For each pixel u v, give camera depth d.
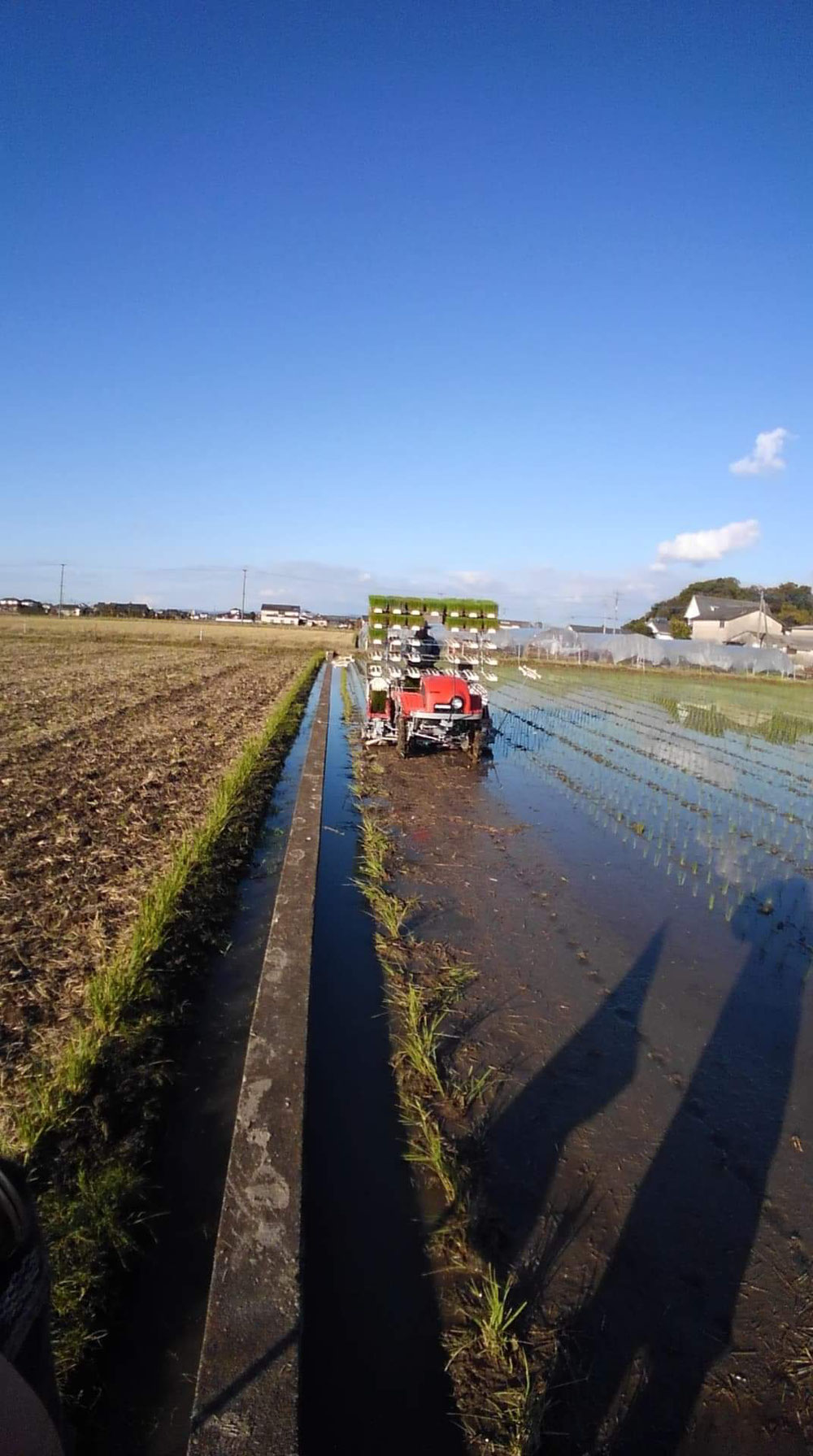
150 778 10.09
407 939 5.86
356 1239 2.97
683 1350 2.59
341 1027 4.58
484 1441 2.27
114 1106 3.60
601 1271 2.89
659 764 13.97
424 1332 2.61
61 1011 4.35
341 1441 2.25
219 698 20.03
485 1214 3.13
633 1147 3.59
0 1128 3.37
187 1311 2.69
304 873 6.55
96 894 6.05
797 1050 4.54
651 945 5.99
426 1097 3.88
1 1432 1.08
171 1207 3.14
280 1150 3.13
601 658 42.72
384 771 12.41
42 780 9.68
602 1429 2.32
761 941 6.18
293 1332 2.34
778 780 13.07
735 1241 3.06
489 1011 4.82
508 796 10.98
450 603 13.85
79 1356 2.45
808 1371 2.54
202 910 5.91
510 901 6.82
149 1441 2.26
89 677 23.64
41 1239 1.34
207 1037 4.42
